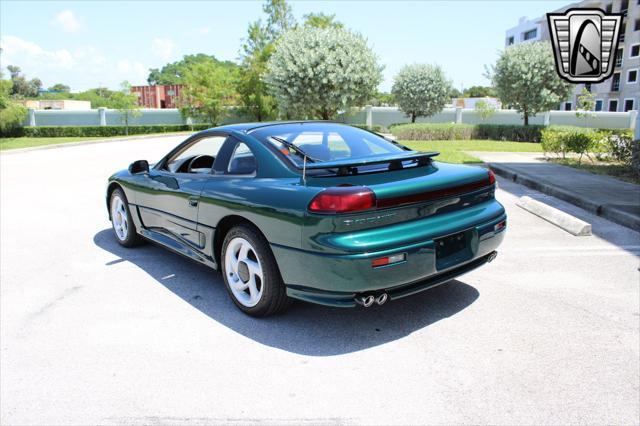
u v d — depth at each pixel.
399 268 2.90
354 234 2.84
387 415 2.40
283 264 3.12
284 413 2.43
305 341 3.17
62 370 2.86
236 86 38.94
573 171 10.46
